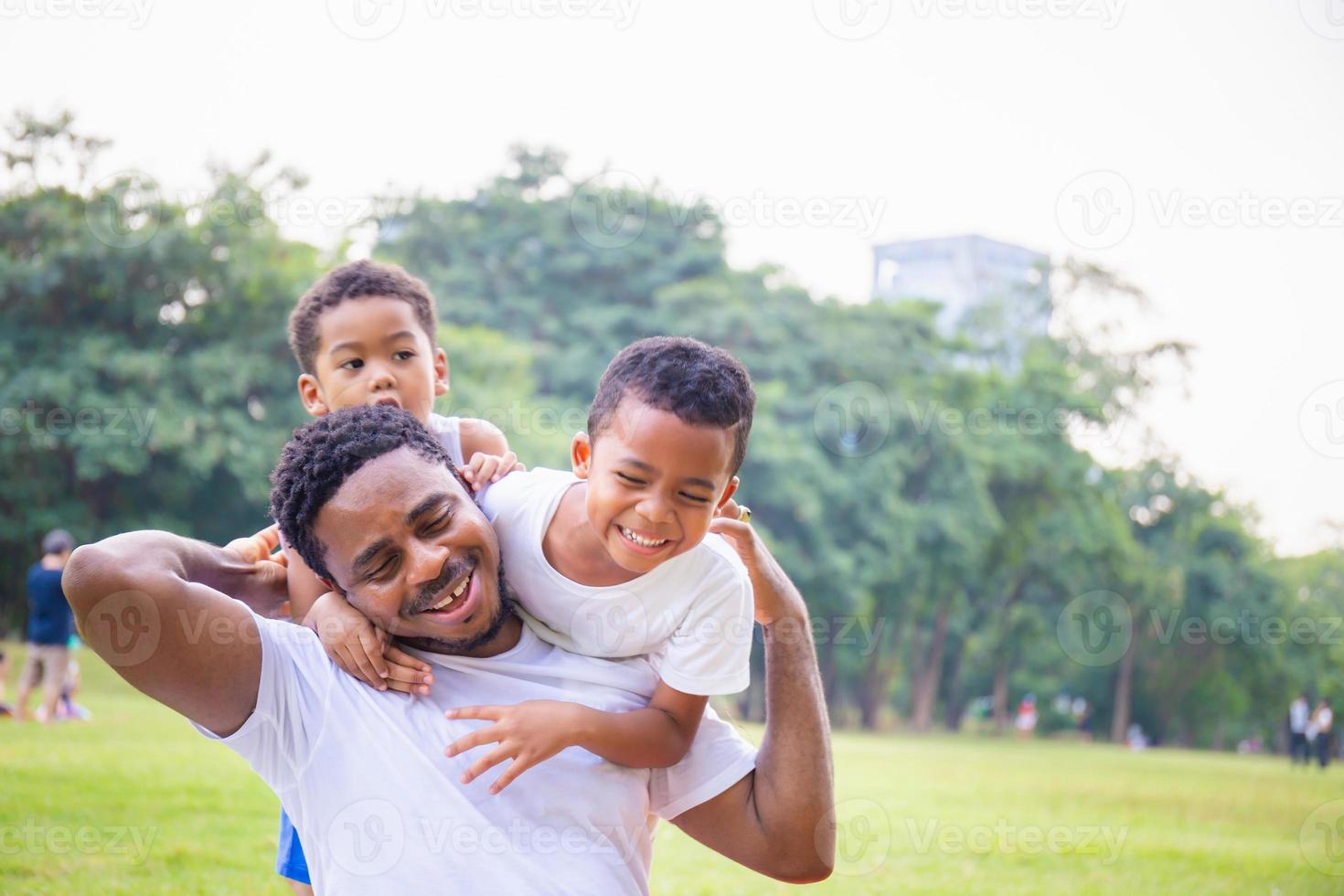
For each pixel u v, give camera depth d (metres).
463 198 28.94
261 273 20.77
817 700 1.91
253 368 20.28
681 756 1.85
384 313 2.74
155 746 6.95
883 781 9.14
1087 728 34.94
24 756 6.20
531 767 1.73
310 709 1.75
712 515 1.83
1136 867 5.43
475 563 1.75
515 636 1.91
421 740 1.73
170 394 19.38
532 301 27.88
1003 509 31.31
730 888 4.43
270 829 4.73
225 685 1.70
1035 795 8.41
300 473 1.76
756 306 28.78
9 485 18.92
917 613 30.80
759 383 27.33
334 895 1.69
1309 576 32.25
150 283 20.14
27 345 19.48
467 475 2.05
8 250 19.41
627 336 27.55
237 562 1.99
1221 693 33.25
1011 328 31.66
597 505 1.79
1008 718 35.78
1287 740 34.00
